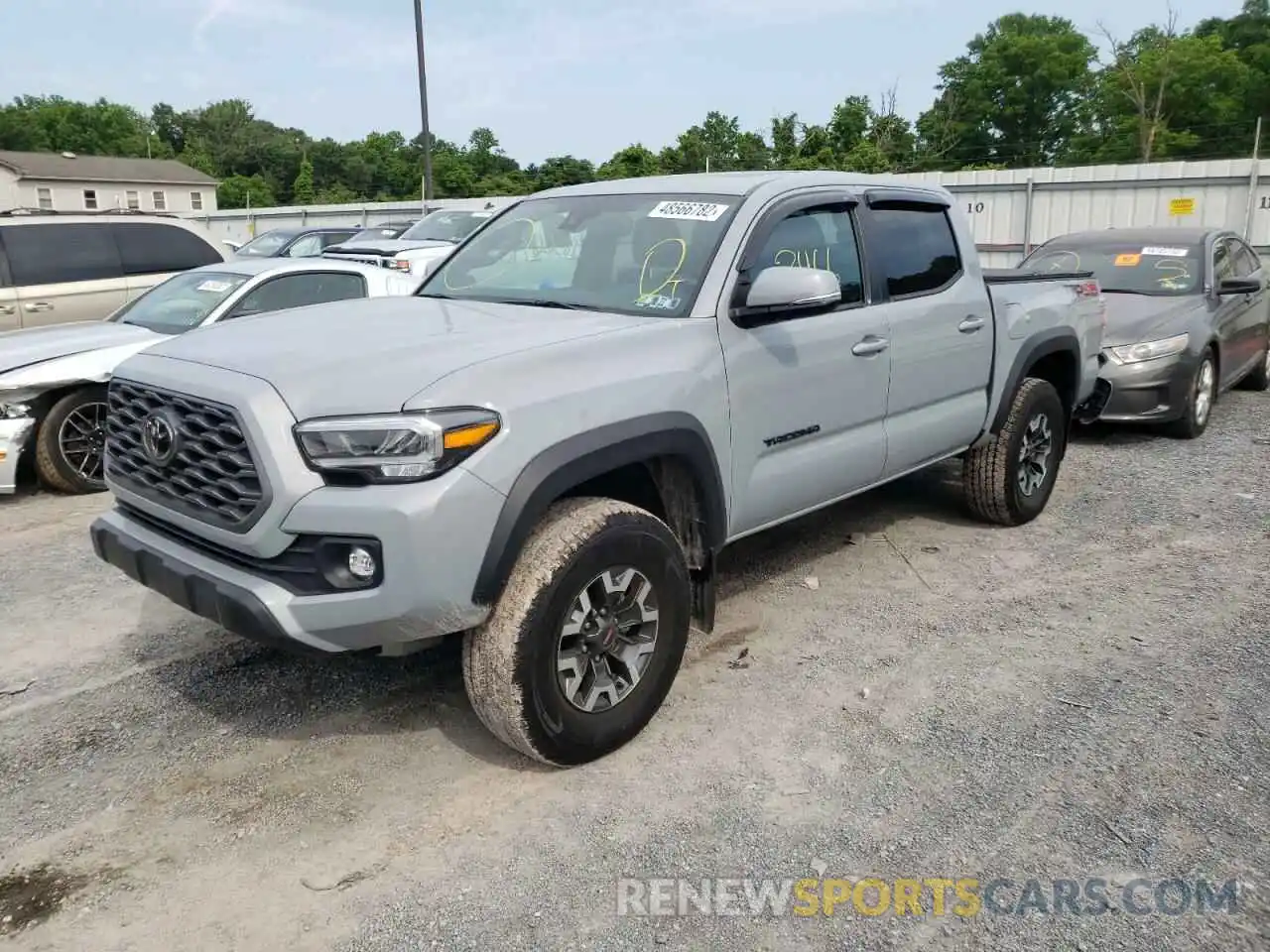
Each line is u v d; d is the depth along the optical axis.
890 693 4.03
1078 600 4.94
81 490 7.09
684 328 3.75
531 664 3.22
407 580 2.97
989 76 67.94
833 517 6.23
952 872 2.97
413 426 2.96
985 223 18.72
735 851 3.08
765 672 4.21
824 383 4.30
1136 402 7.95
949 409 5.18
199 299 7.66
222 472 3.18
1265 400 10.12
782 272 3.78
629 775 3.47
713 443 3.79
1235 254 9.62
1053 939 2.71
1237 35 66.94
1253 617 4.70
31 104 113.31
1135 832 3.13
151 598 5.12
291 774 3.51
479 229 5.00
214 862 3.06
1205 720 3.78
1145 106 59.50
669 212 4.29
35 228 9.25
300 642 3.10
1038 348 5.73
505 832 3.18
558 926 2.78
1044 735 3.70
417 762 3.59
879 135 47.97
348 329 3.71
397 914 2.83
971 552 5.61
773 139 48.31
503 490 3.09
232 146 106.25
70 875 3.01
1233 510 6.30
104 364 6.98
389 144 88.31
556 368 3.32
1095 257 9.34
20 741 3.75
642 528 3.47
